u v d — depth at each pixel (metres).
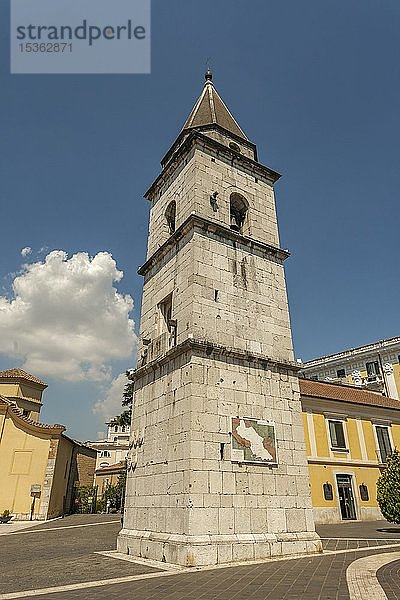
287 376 19.36
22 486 36.28
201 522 14.70
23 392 48.34
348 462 34.53
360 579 11.75
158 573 13.09
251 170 23.47
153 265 22.69
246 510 15.79
